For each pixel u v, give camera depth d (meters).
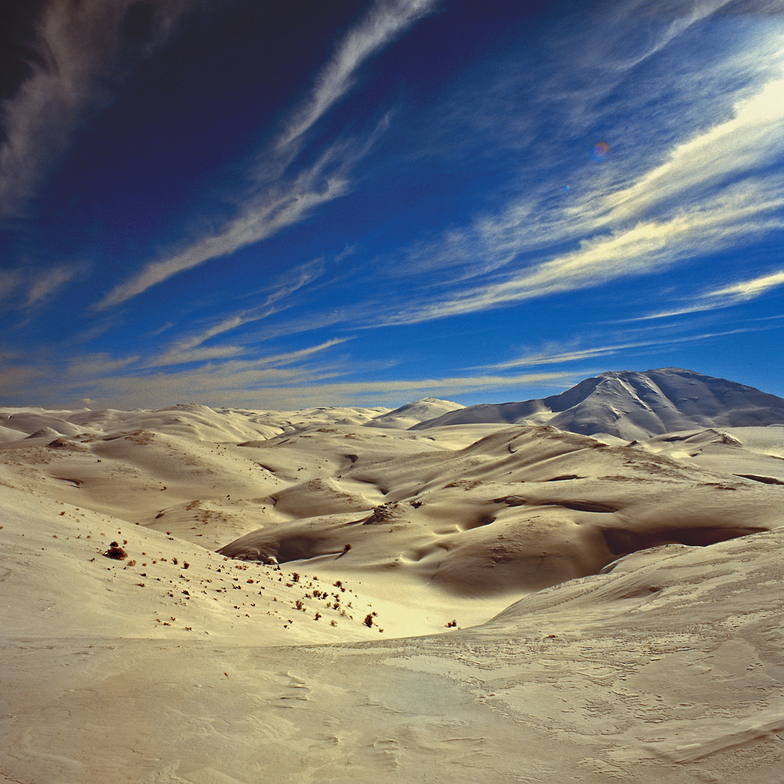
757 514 36.84
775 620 7.64
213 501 82.38
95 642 8.89
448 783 4.44
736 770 4.15
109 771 4.57
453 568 37.16
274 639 12.62
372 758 4.98
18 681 6.78
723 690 5.86
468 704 6.39
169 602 13.21
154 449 110.69
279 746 5.25
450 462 100.62
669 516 39.88
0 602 10.16
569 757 4.84
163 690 6.75
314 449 150.00
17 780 4.32
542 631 10.70
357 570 39.97
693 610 9.61
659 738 4.98
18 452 103.94
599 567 36.34
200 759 4.89
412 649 9.47
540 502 50.59
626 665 7.33
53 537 15.85
